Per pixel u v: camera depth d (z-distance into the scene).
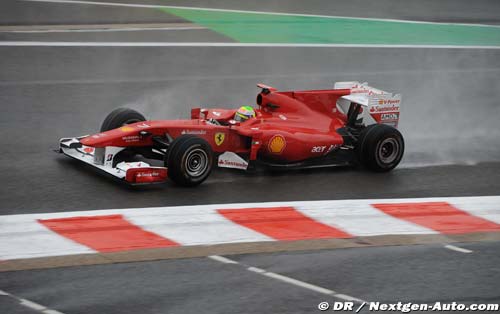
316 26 63.75
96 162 29.91
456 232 27.17
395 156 33.69
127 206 27.16
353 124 34.97
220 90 45.44
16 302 19.83
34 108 39.69
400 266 23.78
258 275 22.39
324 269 23.14
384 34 63.25
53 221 25.39
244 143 31.58
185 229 25.50
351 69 52.53
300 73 50.31
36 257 22.58
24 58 48.28
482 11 76.62
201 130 30.38
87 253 23.09
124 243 24.03
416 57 57.31
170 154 28.95
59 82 44.44
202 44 55.03
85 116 39.19
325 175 32.78
